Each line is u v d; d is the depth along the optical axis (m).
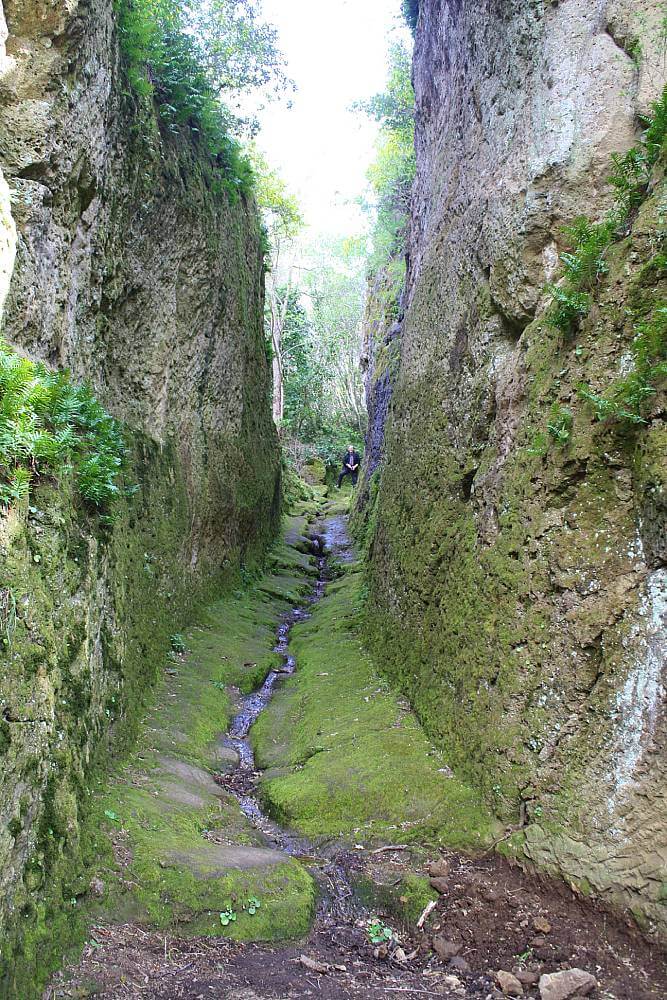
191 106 9.38
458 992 3.32
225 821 5.05
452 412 6.92
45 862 3.33
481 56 6.98
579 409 4.38
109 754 5.04
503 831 4.36
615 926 3.54
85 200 5.89
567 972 3.20
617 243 4.38
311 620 11.32
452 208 7.88
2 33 4.60
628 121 4.82
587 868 3.71
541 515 4.60
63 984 3.06
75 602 4.33
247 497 13.41
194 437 10.12
